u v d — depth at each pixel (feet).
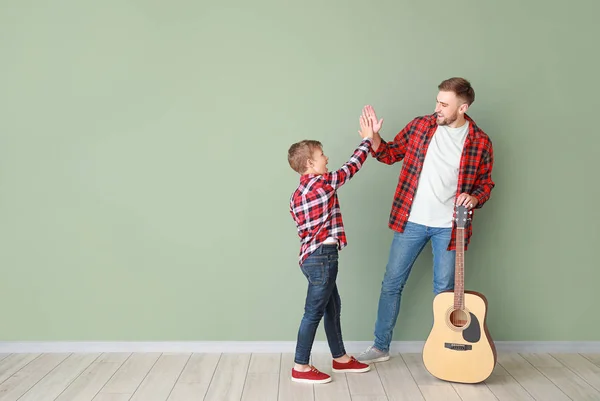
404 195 9.46
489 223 10.37
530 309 10.49
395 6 10.09
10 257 10.30
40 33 10.05
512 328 10.51
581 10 10.15
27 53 10.07
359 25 10.11
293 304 10.41
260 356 10.24
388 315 9.80
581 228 10.39
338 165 10.23
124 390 8.71
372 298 10.45
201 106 10.14
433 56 10.13
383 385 8.93
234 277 10.37
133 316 10.41
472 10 10.11
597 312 10.51
